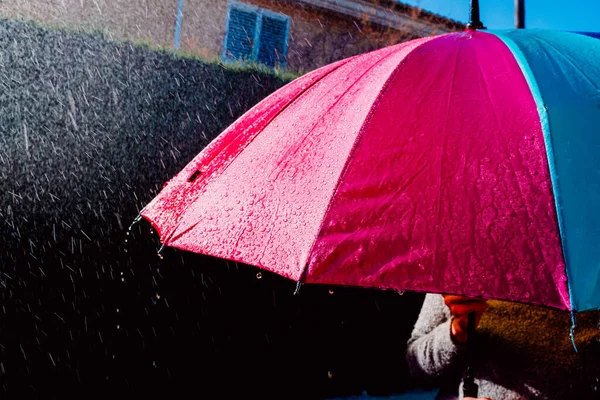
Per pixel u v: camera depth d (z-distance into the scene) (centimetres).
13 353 323
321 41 984
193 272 375
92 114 371
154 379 359
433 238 87
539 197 88
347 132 109
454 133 100
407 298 456
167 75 404
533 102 102
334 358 425
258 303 396
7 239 328
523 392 131
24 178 338
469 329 131
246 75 437
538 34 137
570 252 81
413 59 123
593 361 129
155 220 136
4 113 345
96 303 345
